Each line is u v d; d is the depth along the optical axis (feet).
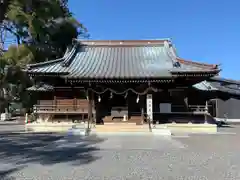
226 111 99.91
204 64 52.21
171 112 57.67
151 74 51.55
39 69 54.90
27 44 83.61
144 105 55.98
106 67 57.67
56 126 58.65
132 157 27.30
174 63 55.11
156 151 30.99
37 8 77.97
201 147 34.04
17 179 19.06
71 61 61.57
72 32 92.63
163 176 19.71
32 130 58.85
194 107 63.10
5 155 28.63
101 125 53.01
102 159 26.30
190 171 21.24
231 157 27.17
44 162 24.91
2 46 92.32
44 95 67.92
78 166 23.16
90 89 54.54
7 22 83.76
